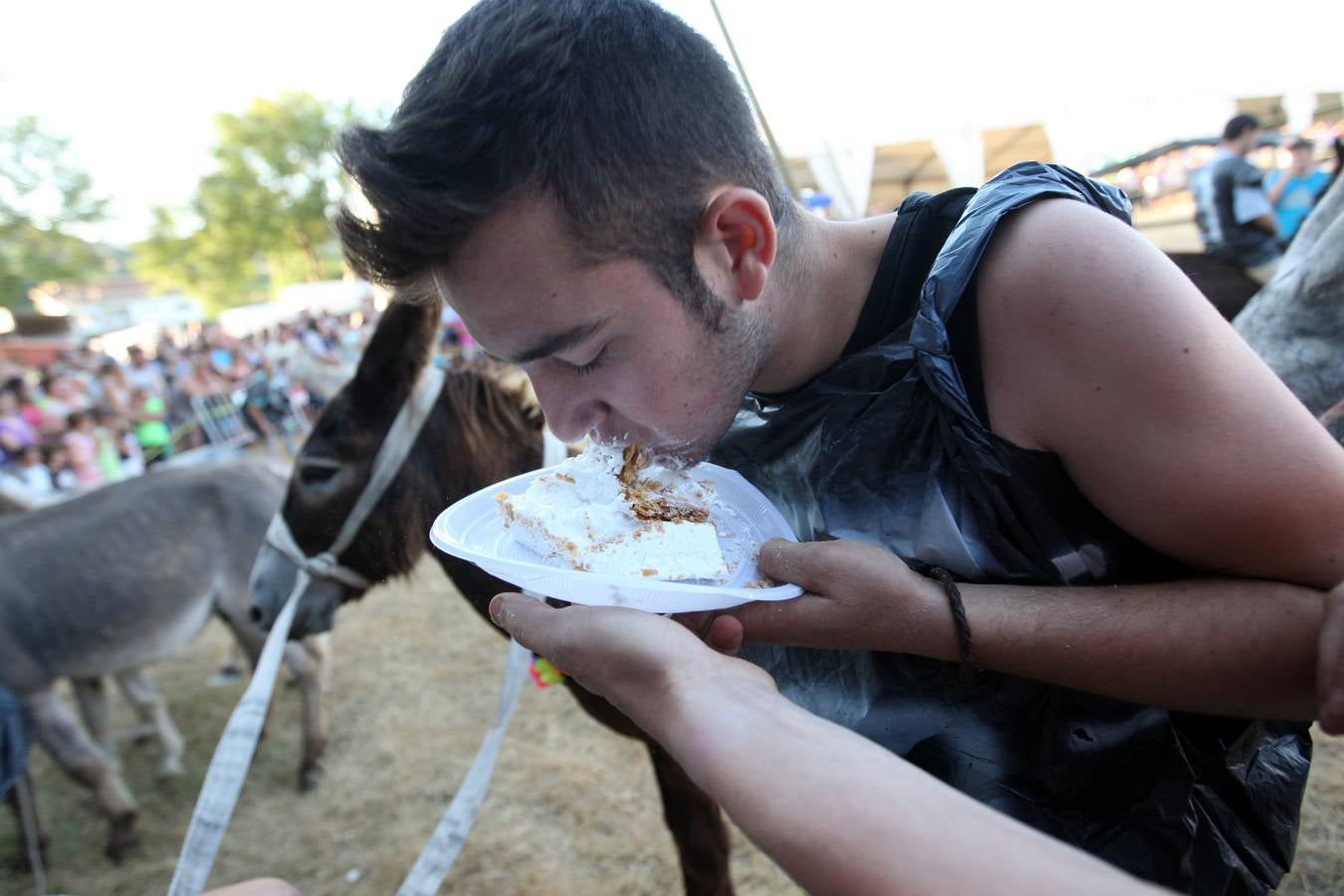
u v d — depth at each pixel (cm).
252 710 156
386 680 382
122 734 382
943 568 84
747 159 80
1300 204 520
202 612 327
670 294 75
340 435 174
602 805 278
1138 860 85
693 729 60
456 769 311
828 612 80
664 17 78
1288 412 68
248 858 280
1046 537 80
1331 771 239
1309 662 70
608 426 84
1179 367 67
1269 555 70
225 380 1054
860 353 87
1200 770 87
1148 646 74
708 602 80
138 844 303
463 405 169
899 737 92
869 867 47
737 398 85
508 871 255
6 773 258
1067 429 74
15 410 699
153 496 321
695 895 178
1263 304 188
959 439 79
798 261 88
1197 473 68
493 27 71
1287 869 92
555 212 68
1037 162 83
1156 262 71
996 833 46
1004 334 75
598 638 70
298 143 2319
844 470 89
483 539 102
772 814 52
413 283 77
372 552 180
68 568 294
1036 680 83
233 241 2436
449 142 68
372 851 277
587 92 68
